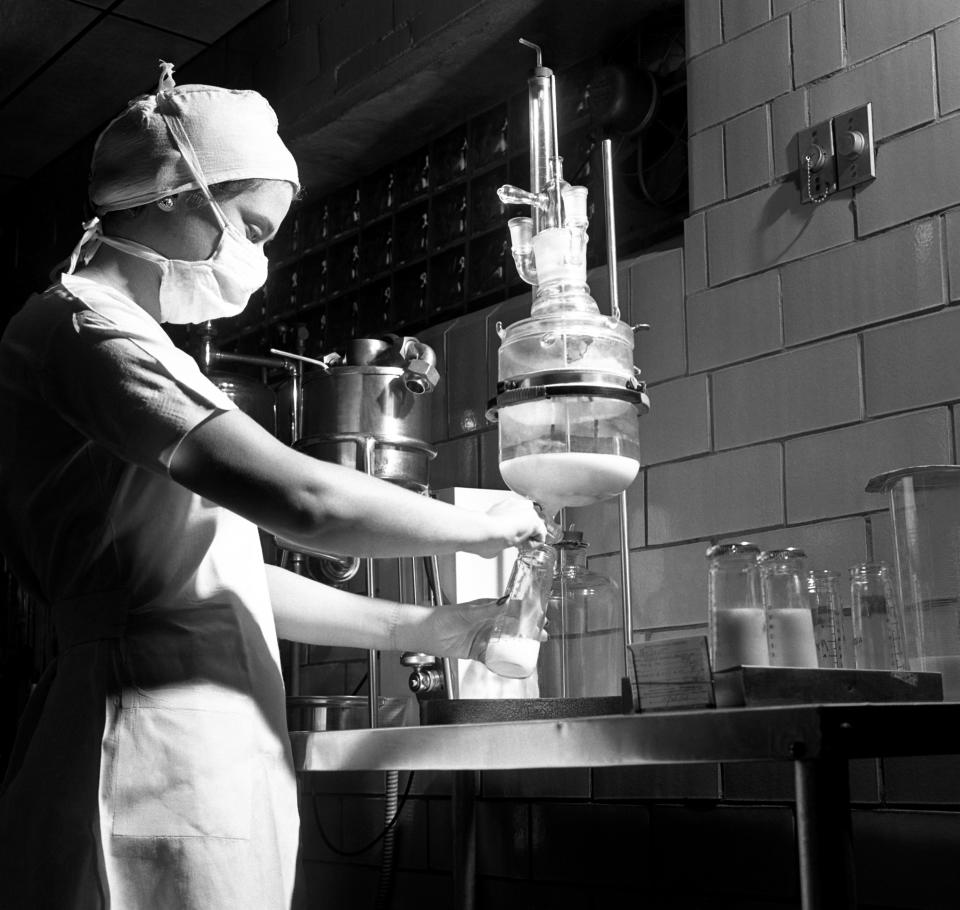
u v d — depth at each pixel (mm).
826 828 1140
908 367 1939
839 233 2070
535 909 2393
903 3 2027
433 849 2629
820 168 2102
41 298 1604
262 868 1496
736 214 2246
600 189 2775
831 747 1128
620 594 2162
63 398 1510
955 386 1874
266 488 1437
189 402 1451
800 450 2074
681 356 2301
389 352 2502
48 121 4117
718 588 1496
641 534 2314
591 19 2721
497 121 3061
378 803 2791
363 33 3113
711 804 2117
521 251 1905
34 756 1503
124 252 1646
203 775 1472
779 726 1160
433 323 3125
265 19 3484
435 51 2879
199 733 1487
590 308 1784
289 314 3594
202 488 1448
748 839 2053
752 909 2033
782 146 2184
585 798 2332
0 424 1609
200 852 1446
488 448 2729
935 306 1918
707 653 1354
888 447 1947
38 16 3518
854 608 1702
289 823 1573
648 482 2318
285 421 2832
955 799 1799
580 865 2322
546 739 1405
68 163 4355
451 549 1559
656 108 2633
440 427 2869
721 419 2209
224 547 1585
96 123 4133
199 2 3455
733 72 2289
